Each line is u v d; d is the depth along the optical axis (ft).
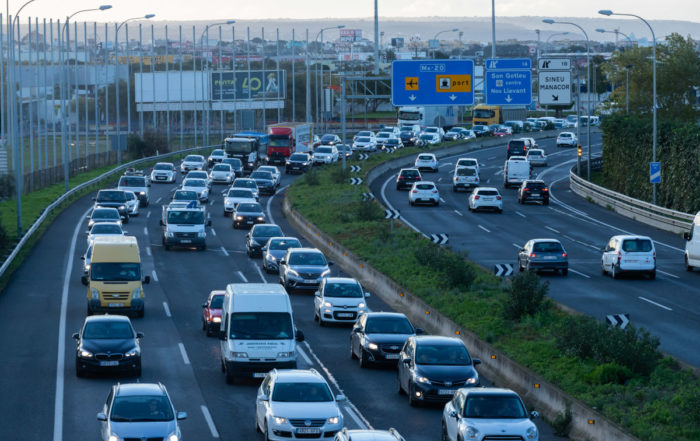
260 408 128.98
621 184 475.31
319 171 556.92
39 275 269.64
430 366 147.54
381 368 175.01
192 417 139.64
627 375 146.72
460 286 227.61
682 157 403.75
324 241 322.75
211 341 196.03
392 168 590.55
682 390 133.80
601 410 130.52
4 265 267.80
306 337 200.85
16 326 207.41
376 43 475.31
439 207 421.59
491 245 316.40
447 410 124.98
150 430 113.91
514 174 497.87
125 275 217.77
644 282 254.88
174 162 625.82
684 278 262.06
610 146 490.90
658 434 115.44
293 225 373.81
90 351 161.27
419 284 232.32
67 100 593.83
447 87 372.38
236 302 165.17
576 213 408.05
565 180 541.75
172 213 317.42
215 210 417.08
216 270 280.31
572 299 226.79
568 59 387.34
